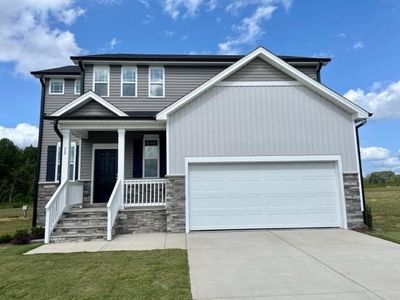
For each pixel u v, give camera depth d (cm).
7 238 945
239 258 686
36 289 499
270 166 1106
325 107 1132
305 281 525
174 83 1436
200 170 1093
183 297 458
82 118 1070
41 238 978
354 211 1085
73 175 1319
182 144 1089
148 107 1402
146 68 1435
